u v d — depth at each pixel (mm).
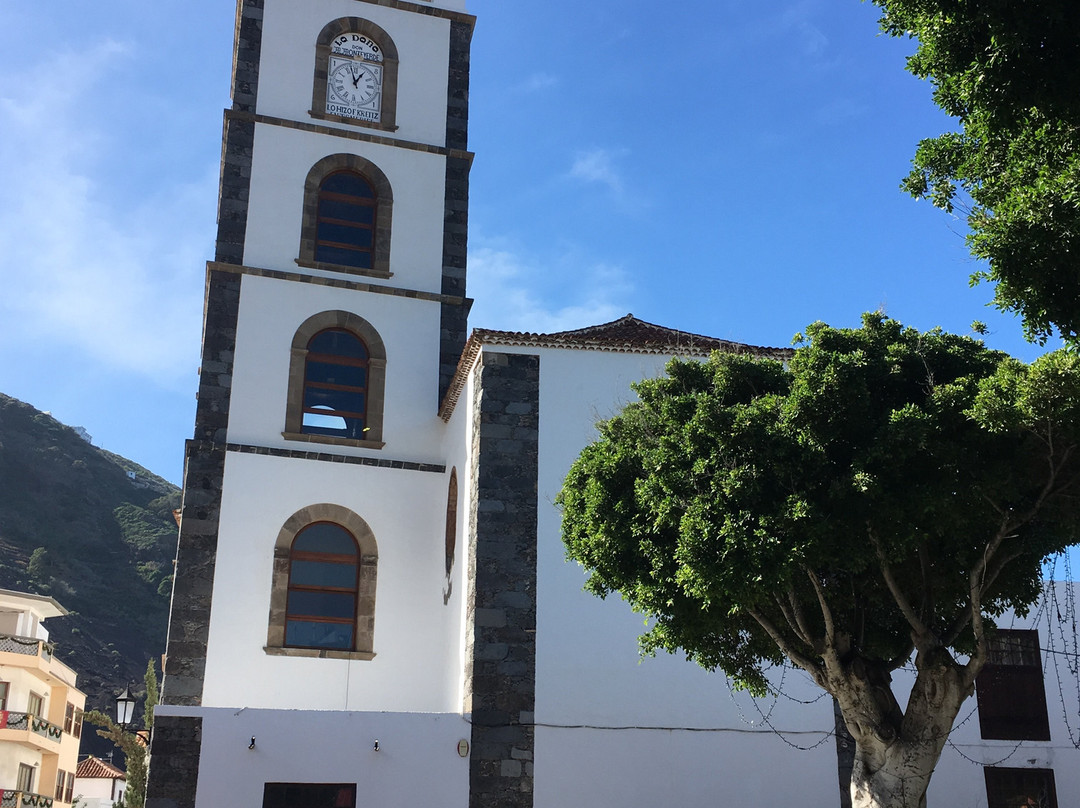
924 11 10828
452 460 25719
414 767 20062
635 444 16453
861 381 14266
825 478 14219
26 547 99750
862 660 15328
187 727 19781
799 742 21312
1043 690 23609
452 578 24375
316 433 26766
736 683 17578
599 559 16203
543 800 20031
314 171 28734
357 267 28172
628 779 20422
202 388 26000
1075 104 10281
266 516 25281
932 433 13992
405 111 30188
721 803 20609
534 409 22469
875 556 14617
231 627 24203
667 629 16328
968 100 10906
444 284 28859
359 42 30500
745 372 16000
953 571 15727
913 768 14445
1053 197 10250
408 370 27703
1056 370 13047
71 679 61625
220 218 27562
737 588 13930
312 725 20109
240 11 30734
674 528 15266
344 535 25828
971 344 15688
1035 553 14531
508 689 20594
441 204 29578
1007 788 22828
